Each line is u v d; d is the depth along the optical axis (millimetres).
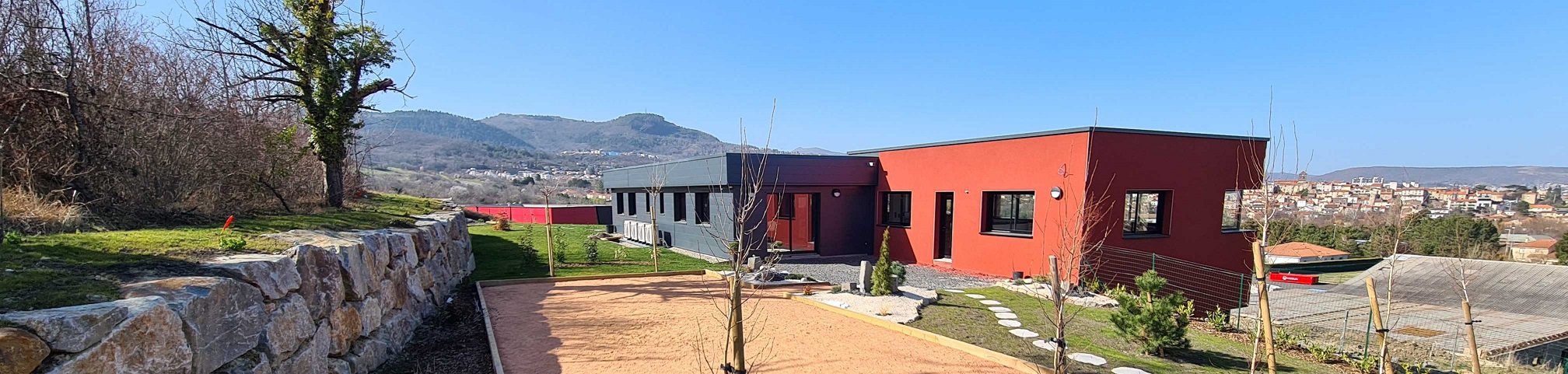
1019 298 10086
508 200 40875
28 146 6133
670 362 6188
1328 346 8430
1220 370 6293
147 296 3301
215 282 3770
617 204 21375
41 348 2586
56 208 5598
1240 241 13047
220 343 3725
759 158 14070
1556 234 28141
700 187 15211
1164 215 12086
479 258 13734
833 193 15578
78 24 7133
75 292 3205
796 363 6254
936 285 11688
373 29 10484
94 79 6758
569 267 12750
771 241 14336
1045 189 11617
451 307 8617
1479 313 19250
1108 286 11102
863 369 6090
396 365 6191
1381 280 23625
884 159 15688
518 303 8984
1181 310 7352
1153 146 11633
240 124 8992
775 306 9078
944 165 13906
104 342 2857
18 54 6309
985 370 6160
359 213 9492
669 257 14820
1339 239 24891
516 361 6238
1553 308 19375
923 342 7176
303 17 9742
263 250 4914
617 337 7086
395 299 7062
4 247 4121
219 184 7828
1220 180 12586
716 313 8359
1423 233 24828
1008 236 12422
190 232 5551
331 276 5320
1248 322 10031
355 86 10383
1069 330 7777
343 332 5465
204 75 9062
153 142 6895
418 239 8328
